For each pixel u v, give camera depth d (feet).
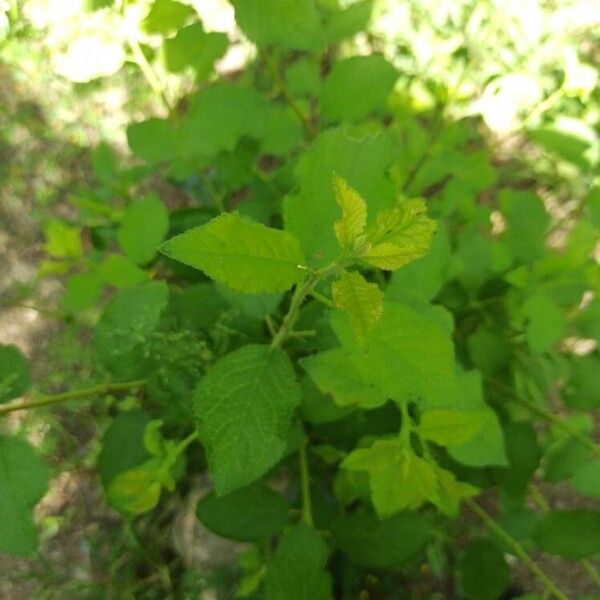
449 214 1.39
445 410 0.78
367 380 0.70
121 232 1.05
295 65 1.26
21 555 0.79
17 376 0.91
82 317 1.65
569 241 1.10
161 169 1.75
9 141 1.79
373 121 1.31
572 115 1.63
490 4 1.62
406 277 0.89
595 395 1.07
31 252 1.75
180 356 1.01
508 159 1.76
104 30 1.02
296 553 0.85
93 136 1.79
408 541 0.97
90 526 1.61
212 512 0.96
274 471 1.19
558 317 1.04
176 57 1.05
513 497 1.07
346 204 0.55
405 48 1.75
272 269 0.61
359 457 0.80
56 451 1.60
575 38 1.74
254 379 0.74
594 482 0.90
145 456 1.02
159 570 1.53
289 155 1.39
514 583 1.53
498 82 1.33
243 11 0.92
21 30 1.55
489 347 1.15
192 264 0.58
